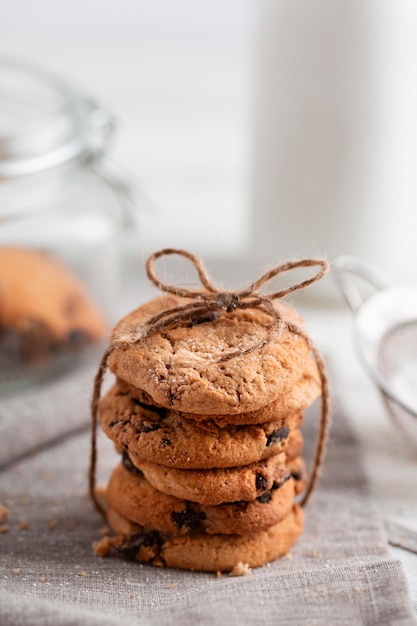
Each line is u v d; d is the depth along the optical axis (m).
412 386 0.51
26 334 0.52
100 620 0.39
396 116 0.59
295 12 0.58
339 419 0.52
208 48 0.69
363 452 0.51
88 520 0.46
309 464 0.49
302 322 0.44
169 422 0.42
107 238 0.55
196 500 0.42
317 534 0.45
